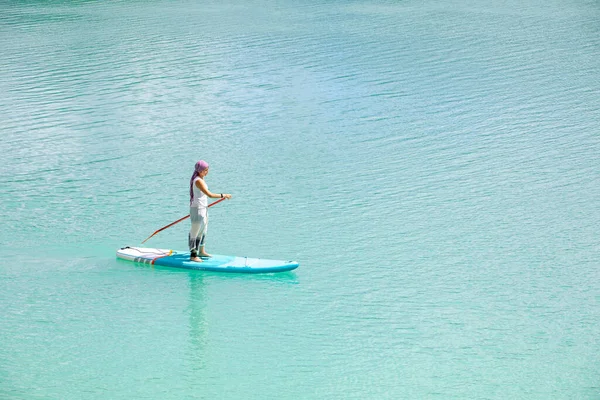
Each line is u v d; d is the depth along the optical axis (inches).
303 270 557.0
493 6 1985.7
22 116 1000.9
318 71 1261.1
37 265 560.4
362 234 625.9
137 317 481.7
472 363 426.6
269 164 815.7
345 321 478.3
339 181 760.3
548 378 409.4
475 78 1203.2
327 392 395.2
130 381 404.2
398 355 435.8
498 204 692.7
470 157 832.3
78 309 491.8
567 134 909.8
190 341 451.2
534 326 471.2
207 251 589.6
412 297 512.4
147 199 706.8
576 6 1943.9
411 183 753.0
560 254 582.6
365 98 1093.1
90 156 839.1
